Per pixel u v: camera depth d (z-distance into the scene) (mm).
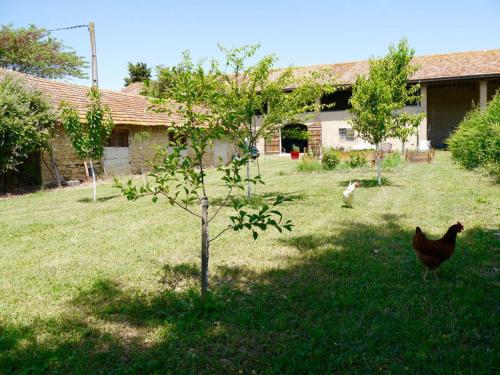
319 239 6789
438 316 3910
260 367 3242
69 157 18219
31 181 16906
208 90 4609
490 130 14414
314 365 3201
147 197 12602
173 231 7750
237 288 4832
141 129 22391
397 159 20531
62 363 3365
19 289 4953
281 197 4062
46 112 16219
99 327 3967
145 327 3959
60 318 4164
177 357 3383
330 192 12102
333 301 4297
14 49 40469
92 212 10062
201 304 4250
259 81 10453
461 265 5309
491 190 11047
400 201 10047
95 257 6195
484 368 3086
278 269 5422
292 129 11641
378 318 3918
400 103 13312
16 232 8031
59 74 44156
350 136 31766
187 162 4230
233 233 7441
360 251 6062
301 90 10781
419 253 4746
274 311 4152
